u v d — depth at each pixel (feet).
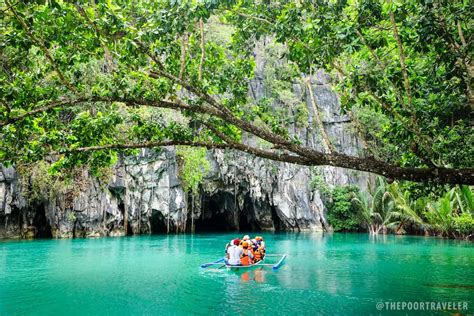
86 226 79.77
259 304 23.61
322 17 17.39
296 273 34.01
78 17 17.62
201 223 124.67
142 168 84.84
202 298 24.79
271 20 20.99
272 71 100.17
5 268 37.11
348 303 23.72
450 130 25.27
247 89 24.61
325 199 107.76
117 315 21.34
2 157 20.44
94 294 25.99
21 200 73.97
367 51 22.15
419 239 76.28
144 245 61.00
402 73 18.15
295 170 105.40
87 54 19.63
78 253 49.37
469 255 48.03
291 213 103.81
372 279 31.45
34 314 21.67
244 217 120.88
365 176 109.40
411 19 18.84
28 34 16.34
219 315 21.18
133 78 19.88
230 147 19.60
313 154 18.44
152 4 21.26
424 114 21.71
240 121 19.19
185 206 92.17
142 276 32.73
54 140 20.97
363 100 19.49
